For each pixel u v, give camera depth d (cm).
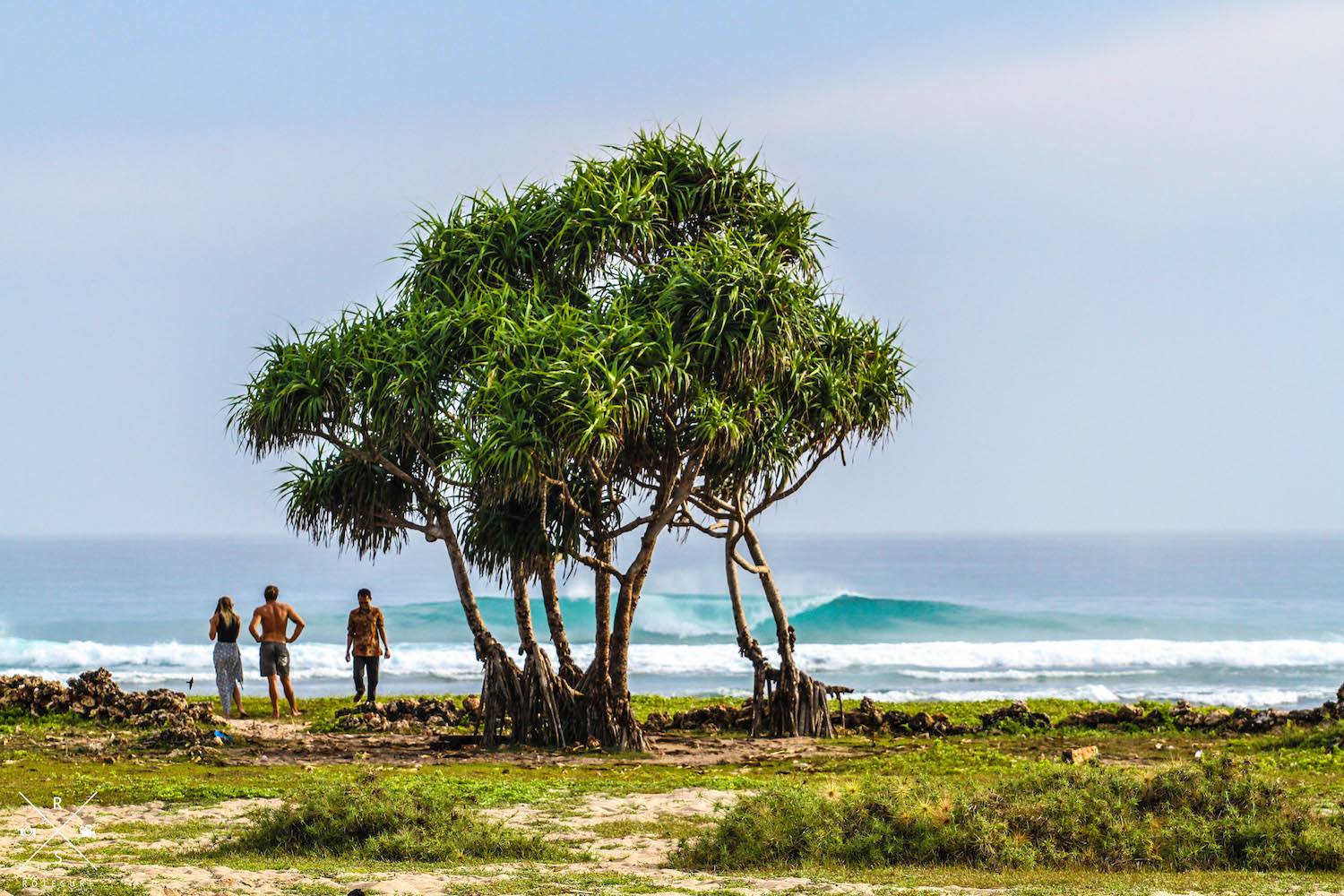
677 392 2627
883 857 1552
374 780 1742
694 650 6706
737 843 1573
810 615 8700
